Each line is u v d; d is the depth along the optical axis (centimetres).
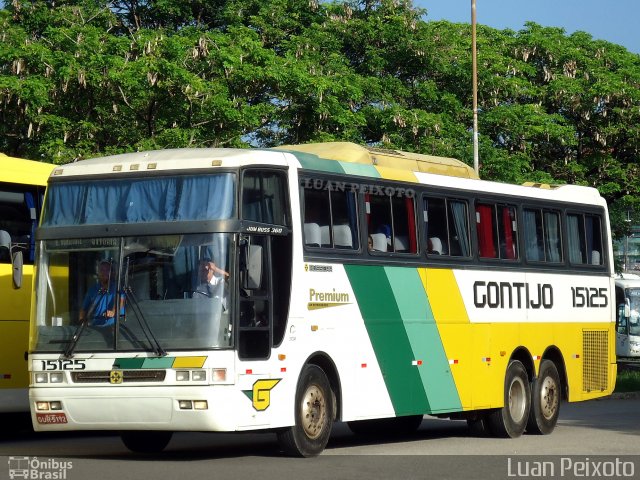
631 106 4719
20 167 2114
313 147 1995
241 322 1592
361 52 4528
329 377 1780
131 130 3538
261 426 1611
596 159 4725
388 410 1883
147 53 3453
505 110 4406
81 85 3422
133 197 1645
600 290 2509
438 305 2016
